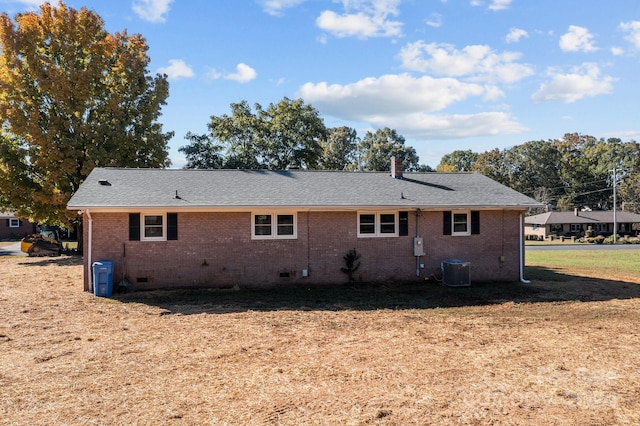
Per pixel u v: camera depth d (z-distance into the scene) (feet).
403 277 60.13
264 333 35.29
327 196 58.90
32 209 93.61
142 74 102.42
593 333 35.76
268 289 55.52
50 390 23.49
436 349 31.14
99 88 96.84
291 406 21.71
